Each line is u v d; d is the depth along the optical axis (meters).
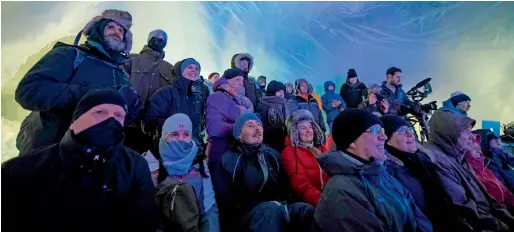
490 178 3.40
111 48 2.33
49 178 1.45
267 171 2.80
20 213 1.39
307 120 3.21
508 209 3.28
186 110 3.21
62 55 2.11
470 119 3.19
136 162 1.72
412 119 4.87
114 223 1.56
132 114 2.20
